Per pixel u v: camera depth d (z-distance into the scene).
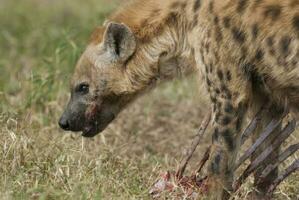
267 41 10.78
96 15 18.30
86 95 12.21
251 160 11.70
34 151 12.06
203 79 11.27
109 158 12.51
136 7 12.00
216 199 11.16
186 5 11.41
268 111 11.45
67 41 15.64
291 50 10.64
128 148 13.77
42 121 13.92
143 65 11.87
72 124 12.30
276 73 10.86
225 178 11.19
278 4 10.73
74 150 12.15
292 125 11.18
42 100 14.62
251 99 11.23
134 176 11.97
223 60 11.01
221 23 10.98
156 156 13.46
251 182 11.97
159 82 12.04
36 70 16.08
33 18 21.89
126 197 10.97
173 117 15.55
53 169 11.60
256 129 11.66
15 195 10.62
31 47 19.69
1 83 15.66
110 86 12.08
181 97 16.33
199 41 11.20
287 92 11.02
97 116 12.27
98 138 13.57
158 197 11.16
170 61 11.79
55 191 10.74
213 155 11.15
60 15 22.11
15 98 14.82
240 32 10.91
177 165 12.16
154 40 11.73
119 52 11.89
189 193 11.16
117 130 14.53
